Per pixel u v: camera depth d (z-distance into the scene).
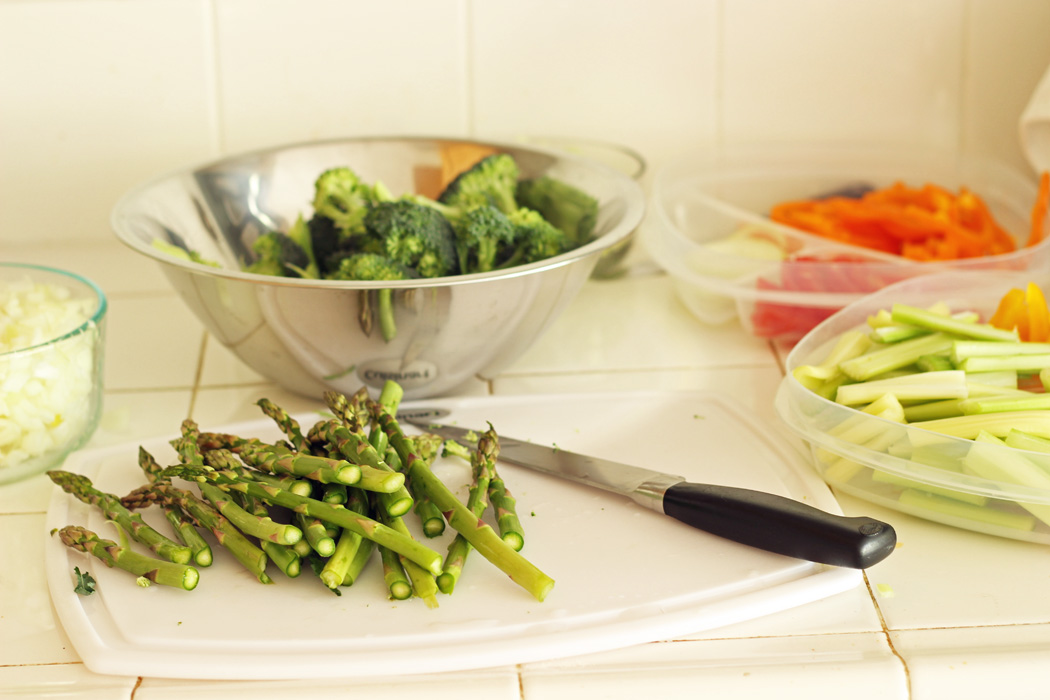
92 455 0.87
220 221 1.09
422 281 0.80
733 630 0.65
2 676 0.62
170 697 0.61
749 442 0.88
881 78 1.35
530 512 0.77
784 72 1.34
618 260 1.25
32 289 0.94
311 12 1.28
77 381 0.85
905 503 0.77
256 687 0.61
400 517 0.72
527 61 1.32
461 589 0.68
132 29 1.27
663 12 1.31
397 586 0.66
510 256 1.04
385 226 0.96
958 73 1.34
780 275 1.06
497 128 1.36
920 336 0.88
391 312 0.83
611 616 0.65
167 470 0.75
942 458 0.73
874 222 1.21
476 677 0.62
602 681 0.61
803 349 0.91
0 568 0.73
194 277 0.84
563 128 1.36
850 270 1.05
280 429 0.88
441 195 1.12
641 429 0.91
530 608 0.66
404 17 1.29
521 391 1.00
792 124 1.37
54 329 0.87
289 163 1.14
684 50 1.33
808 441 0.82
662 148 1.38
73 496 0.80
